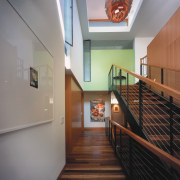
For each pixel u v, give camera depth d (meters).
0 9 0.80
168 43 3.29
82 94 6.97
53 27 1.91
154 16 4.87
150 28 5.62
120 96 3.40
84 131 6.59
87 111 7.22
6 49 0.84
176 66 2.94
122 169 2.49
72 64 3.29
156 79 3.95
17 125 0.94
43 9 1.53
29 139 1.16
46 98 1.54
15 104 0.92
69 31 2.86
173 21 3.06
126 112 2.93
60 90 2.25
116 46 7.24
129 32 5.93
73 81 3.93
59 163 2.15
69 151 3.35
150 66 4.27
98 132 6.30
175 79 2.98
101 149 3.69
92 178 2.20
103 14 6.04
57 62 2.10
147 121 2.38
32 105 1.18
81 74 5.59
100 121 7.15
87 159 2.99
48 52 1.64
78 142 4.45
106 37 6.38
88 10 5.79
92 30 5.89
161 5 4.35
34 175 1.24
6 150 0.85
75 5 3.96
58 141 2.10
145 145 1.26
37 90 1.30
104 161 2.87
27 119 1.09
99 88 6.41
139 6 4.54
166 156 0.94
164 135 1.99
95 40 6.70
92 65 6.54
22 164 1.04
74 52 3.65
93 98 7.29
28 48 1.13
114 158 3.04
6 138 0.86
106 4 2.86
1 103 0.78
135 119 2.39
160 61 3.71
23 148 1.06
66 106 3.43
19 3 1.02
